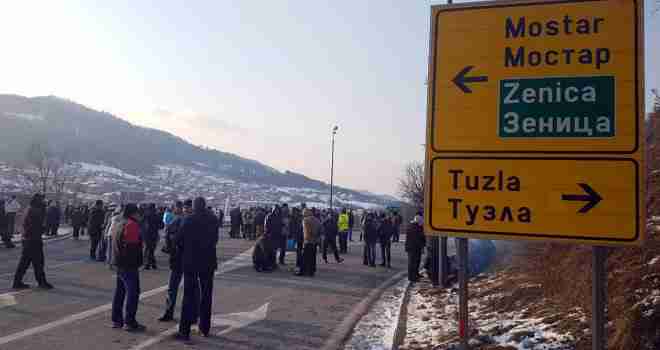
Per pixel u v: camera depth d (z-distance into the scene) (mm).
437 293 12094
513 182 4531
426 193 4750
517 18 4574
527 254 11766
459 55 4711
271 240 16500
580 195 4355
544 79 4484
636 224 4215
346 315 10008
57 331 8195
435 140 4746
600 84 4344
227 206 51062
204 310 8172
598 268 4266
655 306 5977
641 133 4234
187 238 8039
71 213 32719
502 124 4578
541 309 8484
